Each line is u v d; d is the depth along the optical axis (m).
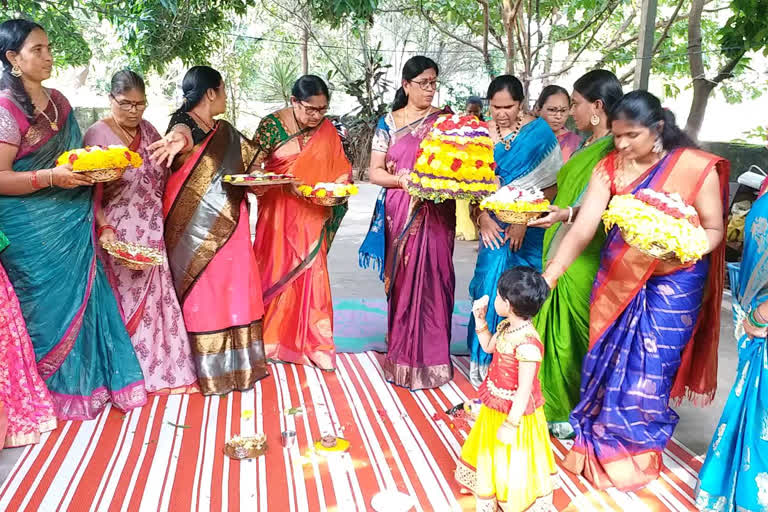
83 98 16.08
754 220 2.35
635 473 2.78
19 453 2.98
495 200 2.89
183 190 3.51
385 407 3.51
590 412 2.92
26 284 3.12
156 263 3.27
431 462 2.96
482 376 3.78
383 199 3.90
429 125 3.71
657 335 2.73
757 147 7.10
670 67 9.09
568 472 2.91
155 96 17.39
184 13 5.98
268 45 16.67
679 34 9.70
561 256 2.81
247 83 16.59
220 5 6.35
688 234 2.32
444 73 13.41
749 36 6.16
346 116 13.73
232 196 3.61
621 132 2.59
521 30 9.87
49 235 3.12
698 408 3.60
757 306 2.34
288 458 2.97
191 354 3.63
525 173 3.72
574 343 3.13
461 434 3.21
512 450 2.46
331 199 3.67
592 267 3.01
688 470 2.94
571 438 3.23
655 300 2.73
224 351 3.62
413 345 3.71
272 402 3.54
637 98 2.56
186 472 2.84
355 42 16.03
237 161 3.65
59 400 3.27
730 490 2.51
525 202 2.84
